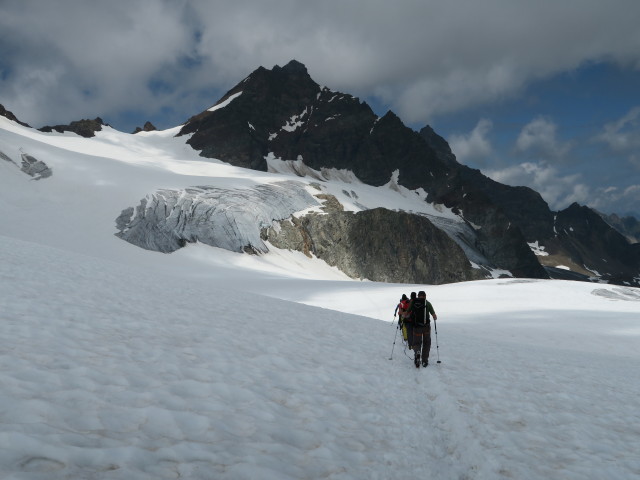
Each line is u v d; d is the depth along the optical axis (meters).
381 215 118.69
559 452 5.46
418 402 7.14
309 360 8.48
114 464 3.11
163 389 5.06
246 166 179.88
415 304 10.33
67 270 14.93
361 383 7.64
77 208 74.50
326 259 109.00
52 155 88.94
